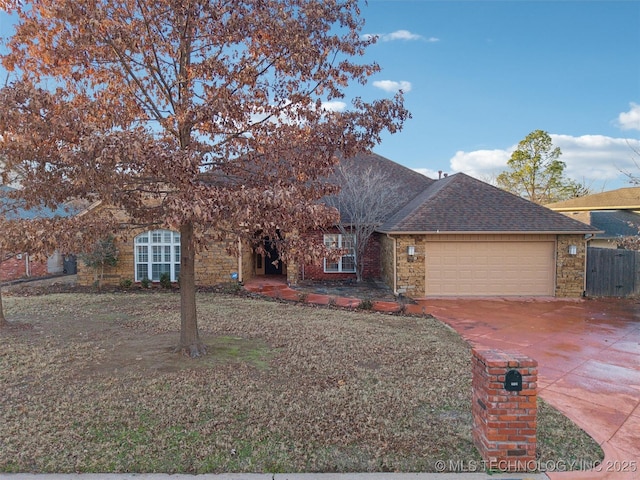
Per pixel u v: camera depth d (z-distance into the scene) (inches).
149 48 248.1
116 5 239.1
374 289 614.5
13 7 239.5
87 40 223.5
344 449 162.4
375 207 689.6
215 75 243.1
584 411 214.4
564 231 557.9
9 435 170.2
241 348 294.8
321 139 253.6
